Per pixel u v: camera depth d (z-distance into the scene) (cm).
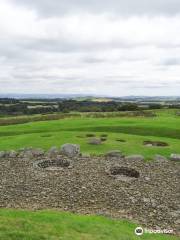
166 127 6091
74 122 7050
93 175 3108
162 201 2628
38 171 3222
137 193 2748
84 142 4662
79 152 3938
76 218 2133
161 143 4709
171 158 3844
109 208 2447
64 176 3067
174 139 5091
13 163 3525
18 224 1855
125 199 2620
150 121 7031
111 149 4288
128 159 3753
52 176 3070
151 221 2288
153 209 2484
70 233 1842
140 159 3772
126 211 2417
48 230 1827
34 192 2688
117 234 1942
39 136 5194
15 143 4719
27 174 3133
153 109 13400
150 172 3303
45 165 3472
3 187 2792
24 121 9038
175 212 2459
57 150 4028
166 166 3556
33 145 4562
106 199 2602
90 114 9800
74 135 5212
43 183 2889
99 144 4541
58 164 3522
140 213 2403
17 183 2888
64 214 2200
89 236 1841
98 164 3469
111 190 2775
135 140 4872
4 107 18575
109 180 3000
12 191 2705
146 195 2723
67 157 3756
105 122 6925
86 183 2895
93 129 6141
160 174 3262
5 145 4628
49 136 5184
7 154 3872
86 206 2459
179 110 12400
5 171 3238
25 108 18312
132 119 7588
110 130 6069
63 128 6350
